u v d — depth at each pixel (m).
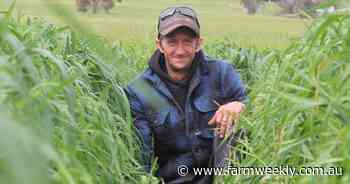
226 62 3.80
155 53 3.67
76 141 2.11
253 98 3.24
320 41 2.32
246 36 7.00
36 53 2.07
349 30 2.20
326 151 1.79
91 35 1.13
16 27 3.10
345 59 2.10
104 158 2.52
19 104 1.41
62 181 1.33
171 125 3.60
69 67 3.14
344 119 1.90
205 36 7.38
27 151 0.78
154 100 3.56
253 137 2.86
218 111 3.32
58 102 2.01
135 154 3.47
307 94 2.14
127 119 3.28
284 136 2.27
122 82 3.87
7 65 1.48
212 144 3.65
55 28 3.53
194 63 3.63
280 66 2.70
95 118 2.64
